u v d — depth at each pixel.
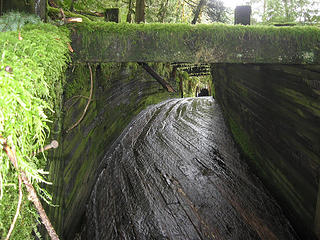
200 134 6.78
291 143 3.61
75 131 3.15
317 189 3.01
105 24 2.63
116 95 5.67
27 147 1.23
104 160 5.18
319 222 2.89
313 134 3.08
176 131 6.97
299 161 3.42
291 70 3.57
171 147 5.91
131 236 3.31
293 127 3.56
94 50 2.62
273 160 4.18
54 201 2.23
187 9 13.10
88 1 7.46
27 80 1.12
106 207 3.89
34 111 1.12
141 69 7.94
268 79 4.30
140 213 3.71
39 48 1.51
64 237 2.71
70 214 3.03
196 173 4.79
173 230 3.41
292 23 4.26
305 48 2.78
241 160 5.44
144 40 2.66
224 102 7.63
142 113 8.45
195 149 5.84
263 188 4.43
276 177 4.09
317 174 3.02
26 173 0.97
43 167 1.81
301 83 3.33
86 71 3.65
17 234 1.31
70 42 2.57
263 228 3.55
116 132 5.96
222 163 5.23
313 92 3.07
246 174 4.88
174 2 10.88
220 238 3.32
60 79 2.17
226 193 4.23
